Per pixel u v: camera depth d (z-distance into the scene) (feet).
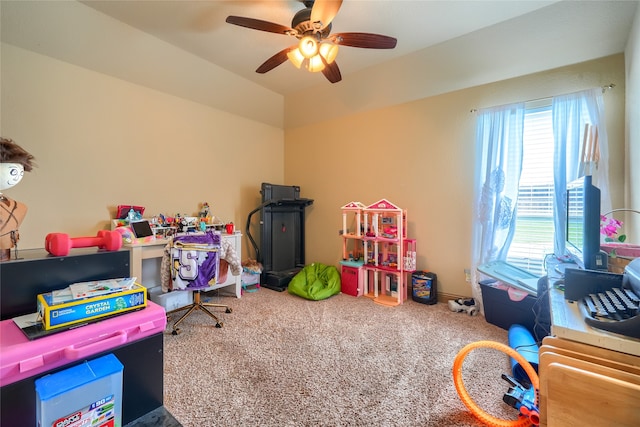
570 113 7.64
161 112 10.11
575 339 3.18
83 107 8.29
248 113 12.97
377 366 6.09
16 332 2.97
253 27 6.65
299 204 13.76
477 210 9.16
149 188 9.84
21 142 7.27
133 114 9.38
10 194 7.16
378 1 7.11
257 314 9.10
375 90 11.15
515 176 8.52
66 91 7.96
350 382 5.53
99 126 8.63
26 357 2.68
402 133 11.09
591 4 6.69
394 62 9.95
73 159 8.14
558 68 7.98
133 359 3.54
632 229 6.75
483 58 8.64
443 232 10.22
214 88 11.14
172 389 5.27
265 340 7.28
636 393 2.56
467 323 8.36
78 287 3.42
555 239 7.72
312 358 6.41
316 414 4.66
